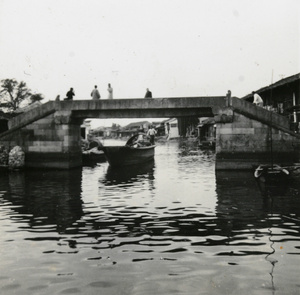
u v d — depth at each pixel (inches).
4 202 573.6
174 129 3818.9
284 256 314.8
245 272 281.7
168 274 279.7
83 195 635.5
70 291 254.8
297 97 1152.2
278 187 685.9
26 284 267.4
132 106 1009.5
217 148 954.1
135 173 1001.5
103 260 311.9
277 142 928.3
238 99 940.0
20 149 1049.5
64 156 1053.8
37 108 1058.1
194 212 488.7
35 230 409.1
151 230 402.6
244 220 440.8
